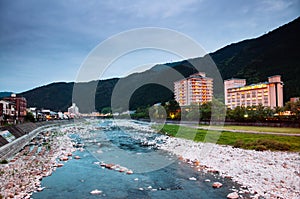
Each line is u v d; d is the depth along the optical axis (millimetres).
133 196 9648
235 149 19766
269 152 18062
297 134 24141
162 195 9719
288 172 12430
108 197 9547
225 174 12406
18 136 25766
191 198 9367
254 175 12016
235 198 9141
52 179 11977
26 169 13828
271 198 9055
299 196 9195
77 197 9547
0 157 16016
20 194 9594
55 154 18797
